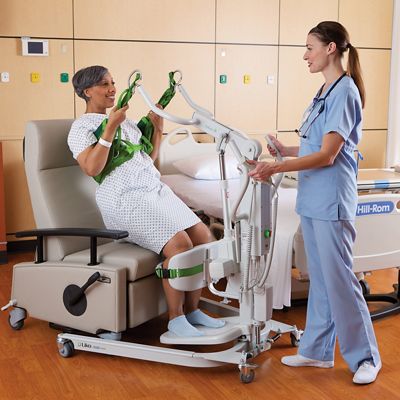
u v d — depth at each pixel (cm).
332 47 246
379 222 312
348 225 252
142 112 486
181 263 266
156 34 483
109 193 298
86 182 324
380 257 316
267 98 523
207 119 259
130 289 281
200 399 247
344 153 249
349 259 255
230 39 504
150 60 485
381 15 553
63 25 458
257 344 268
